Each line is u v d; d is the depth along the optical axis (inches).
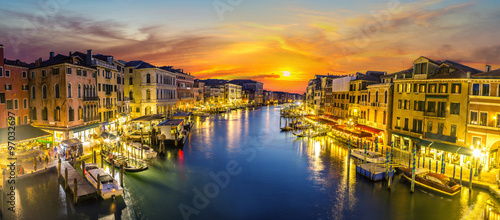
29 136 1075.3
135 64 2293.3
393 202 834.2
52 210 738.2
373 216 757.3
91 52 1509.6
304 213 778.8
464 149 1023.0
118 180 975.0
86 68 1392.7
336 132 1969.7
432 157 1192.8
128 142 1398.9
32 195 807.1
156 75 2225.6
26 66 1379.2
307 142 1791.3
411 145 1291.8
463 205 792.9
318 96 2847.0
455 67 1168.2
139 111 2237.9
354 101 1861.5
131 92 2250.2
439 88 1152.8
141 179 1003.9
